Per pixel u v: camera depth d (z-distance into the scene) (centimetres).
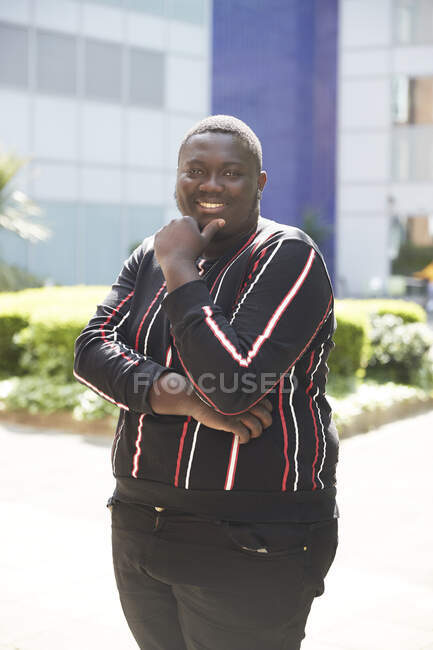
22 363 932
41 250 2383
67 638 363
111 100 2472
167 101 2564
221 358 178
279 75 3381
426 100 3141
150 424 199
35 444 771
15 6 2312
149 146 2547
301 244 194
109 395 204
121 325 218
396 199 3195
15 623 378
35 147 2367
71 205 2431
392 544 506
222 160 197
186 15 2573
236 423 188
